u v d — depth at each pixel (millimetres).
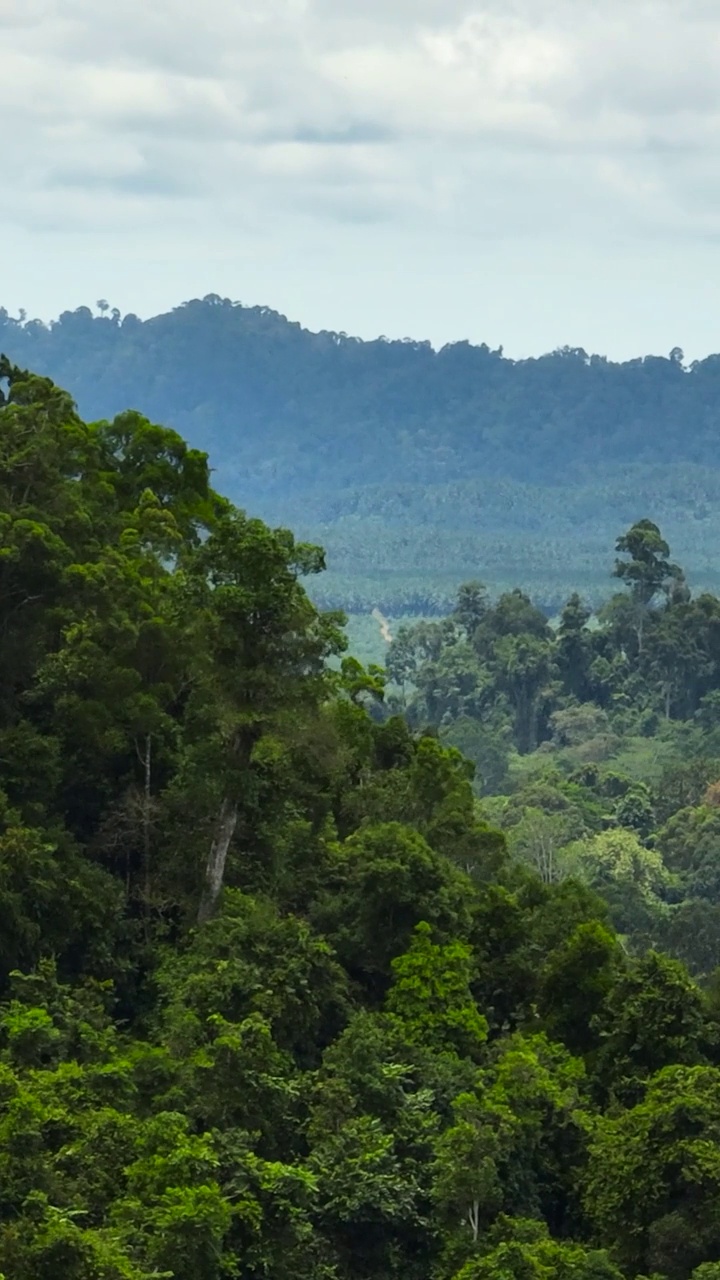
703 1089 70000
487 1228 68375
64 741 85312
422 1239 67062
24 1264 53562
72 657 85188
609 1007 81750
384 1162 67438
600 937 87125
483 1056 81688
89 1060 69750
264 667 82312
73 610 88500
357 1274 66250
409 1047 76562
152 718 85062
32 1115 60812
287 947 78562
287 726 83250
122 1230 57562
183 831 85000
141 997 80750
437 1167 68312
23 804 81938
